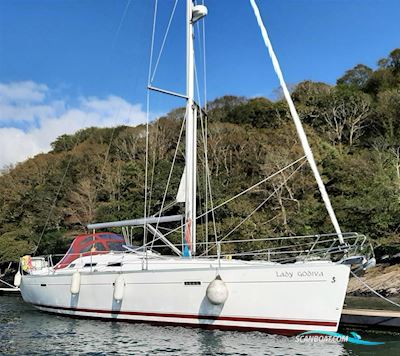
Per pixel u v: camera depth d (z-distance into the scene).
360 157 30.44
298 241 23.59
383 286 20.36
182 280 9.47
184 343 8.45
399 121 37.06
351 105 39.59
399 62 49.72
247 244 23.31
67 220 34.34
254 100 47.44
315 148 30.92
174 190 28.73
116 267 10.87
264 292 8.85
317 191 28.62
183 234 11.31
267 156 29.44
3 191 40.94
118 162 35.72
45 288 12.27
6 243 31.95
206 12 11.66
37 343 9.01
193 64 11.69
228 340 8.57
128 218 28.97
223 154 35.25
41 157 47.03
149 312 9.90
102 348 8.40
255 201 27.98
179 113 44.28
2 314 13.55
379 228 24.08
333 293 8.40
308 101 41.53
